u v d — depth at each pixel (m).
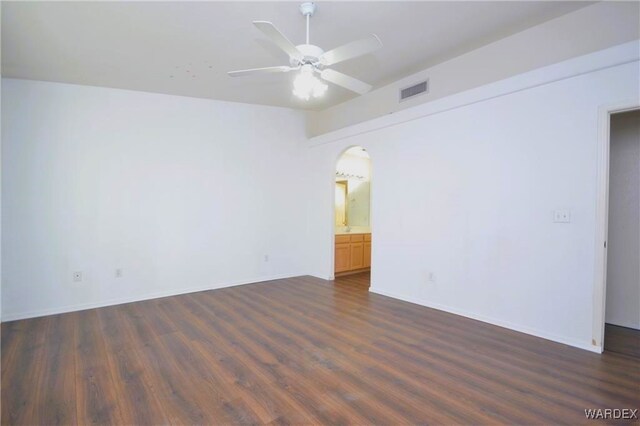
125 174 4.23
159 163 4.45
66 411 1.97
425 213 3.94
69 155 3.90
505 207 3.22
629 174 3.27
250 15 2.73
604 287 2.68
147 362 2.57
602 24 2.74
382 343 2.92
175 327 3.32
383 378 2.33
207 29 2.92
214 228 4.88
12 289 3.61
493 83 3.26
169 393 2.16
